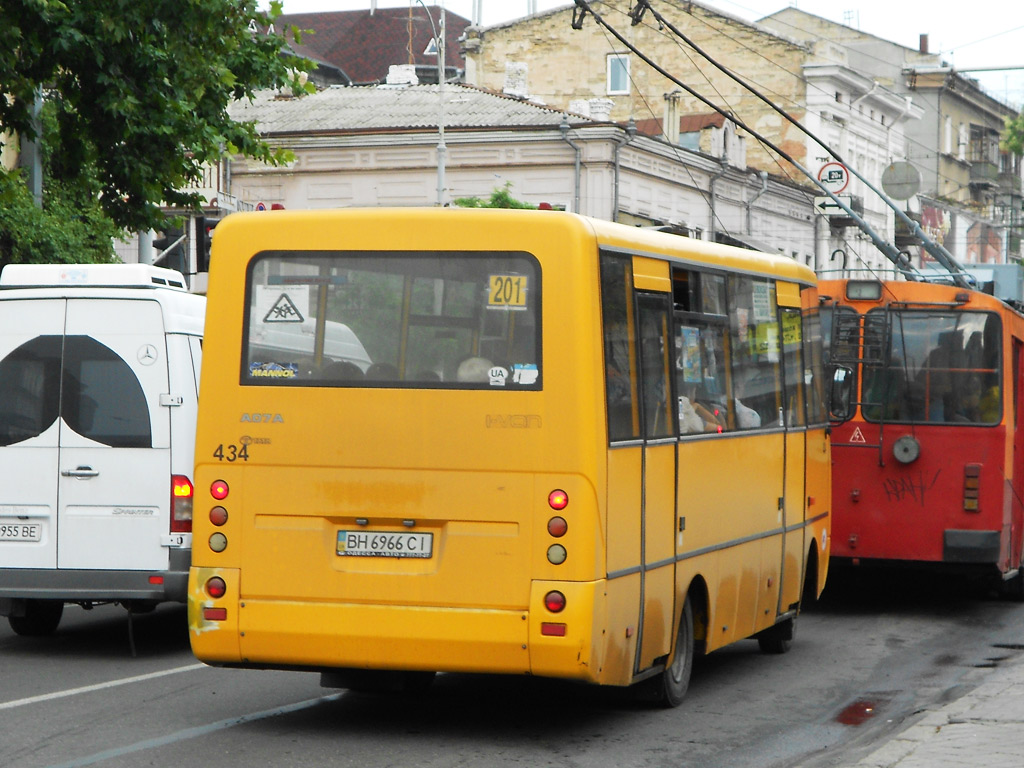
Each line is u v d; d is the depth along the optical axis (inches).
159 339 478.9
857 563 624.1
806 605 657.0
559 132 1867.6
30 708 388.5
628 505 355.3
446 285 347.6
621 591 350.9
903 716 399.9
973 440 611.2
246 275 359.3
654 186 1964.8
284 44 816.3
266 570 351.9
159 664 466.6
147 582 471.8
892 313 621.9
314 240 355.9
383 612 343.9
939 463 614.2
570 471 336.5
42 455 479.5
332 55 3540.8
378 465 346.6
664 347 383.6
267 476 353.1
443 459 343.0
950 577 772.0
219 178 1748.3
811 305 530.3
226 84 766.5
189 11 731.4
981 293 616.4
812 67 2417.6
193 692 414.6
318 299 354.9
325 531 349.4
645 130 2273.6
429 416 344.5
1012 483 625.3
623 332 357.7
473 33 2490.2
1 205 885.8
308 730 363.6
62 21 705.6
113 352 480.4
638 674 369.1
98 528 475.8
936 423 615.2
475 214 346.9
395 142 1923.0
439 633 340.8
